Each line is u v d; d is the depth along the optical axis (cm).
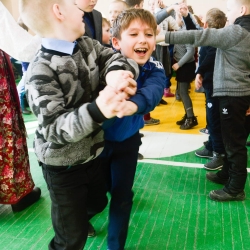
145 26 125
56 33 104
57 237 127
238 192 215
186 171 267
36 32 107
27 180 205
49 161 111
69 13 103
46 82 97
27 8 102
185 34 186
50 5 100
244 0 192
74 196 120
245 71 194
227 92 196
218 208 210
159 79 124
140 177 257
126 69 107
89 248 174
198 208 210
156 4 398
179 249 172
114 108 85
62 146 108
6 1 742
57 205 121
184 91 377
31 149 322
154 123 403
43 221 200
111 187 151
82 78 107
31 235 186
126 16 126
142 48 126
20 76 694
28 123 414
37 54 104
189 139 346
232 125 202
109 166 148
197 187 239
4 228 193
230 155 209
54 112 94
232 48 188
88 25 196
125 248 173
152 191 234
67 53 104
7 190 193
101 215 204
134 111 94
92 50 115
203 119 424
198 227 190
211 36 186
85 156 112
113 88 86
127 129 134
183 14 242
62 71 101
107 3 812
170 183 246
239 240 178
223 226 191
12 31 168
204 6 779
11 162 189
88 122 87
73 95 105
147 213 205
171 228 190
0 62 177
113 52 118
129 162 144
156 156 299
